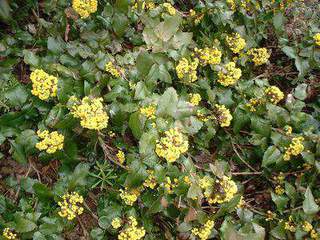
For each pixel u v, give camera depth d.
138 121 0.53
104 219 0.56
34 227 0.51
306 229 0.62
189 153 0.65
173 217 0.58
